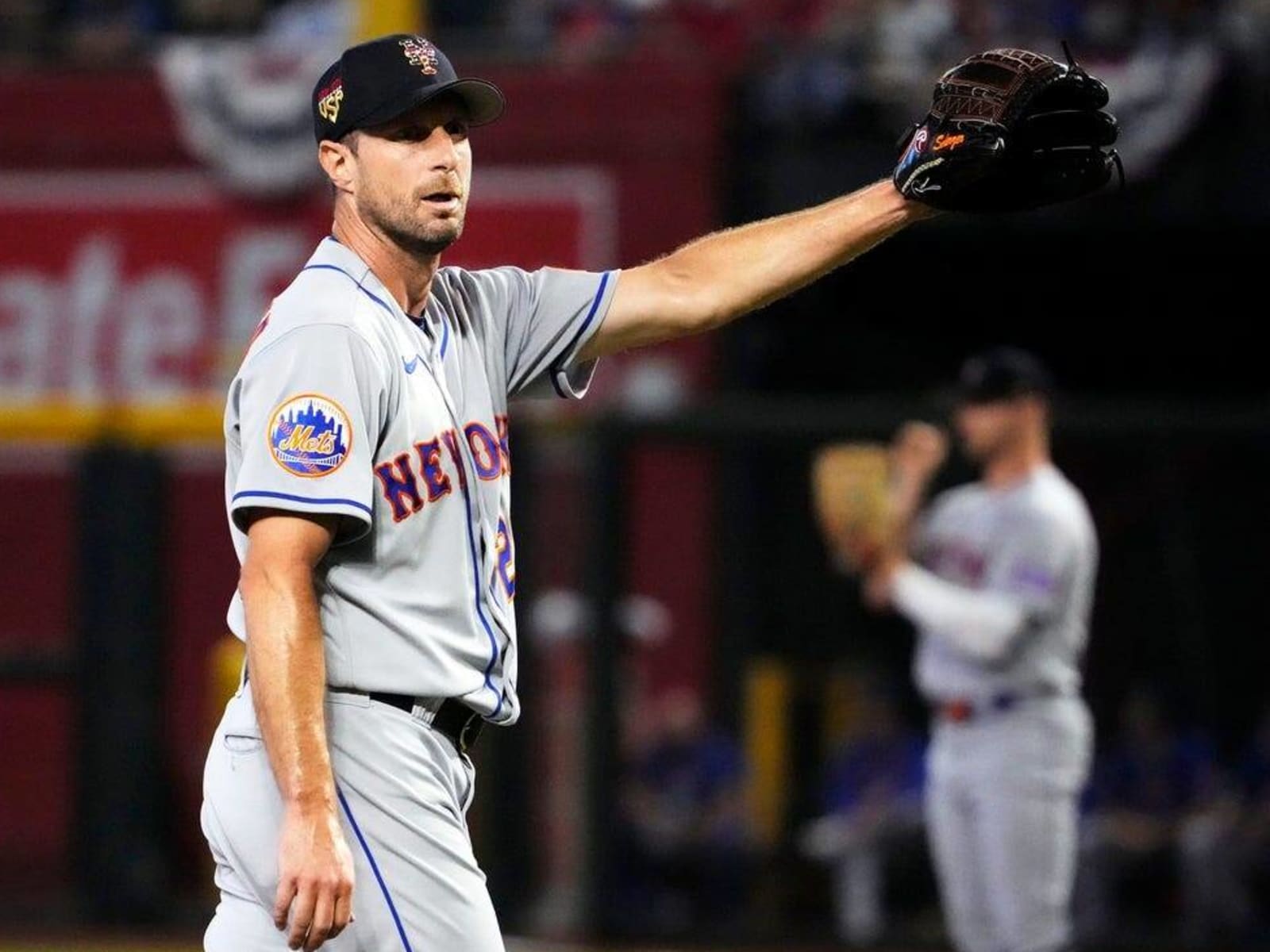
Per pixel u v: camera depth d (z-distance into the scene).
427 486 13.49
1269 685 38.72
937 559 27.48
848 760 38.94
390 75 13.33
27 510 44.59
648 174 46.09
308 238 46.88
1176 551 38.91
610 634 38.50
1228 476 38.72
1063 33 45.75
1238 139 45.31
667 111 46.09
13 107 47.22
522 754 38.66
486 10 49.62
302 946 12.48
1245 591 38.72
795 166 46.06
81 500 40.75
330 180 13.84
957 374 51.50
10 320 47.22
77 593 40.69
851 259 14.98
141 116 47.03
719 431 38.78
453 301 14.36
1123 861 38.03
